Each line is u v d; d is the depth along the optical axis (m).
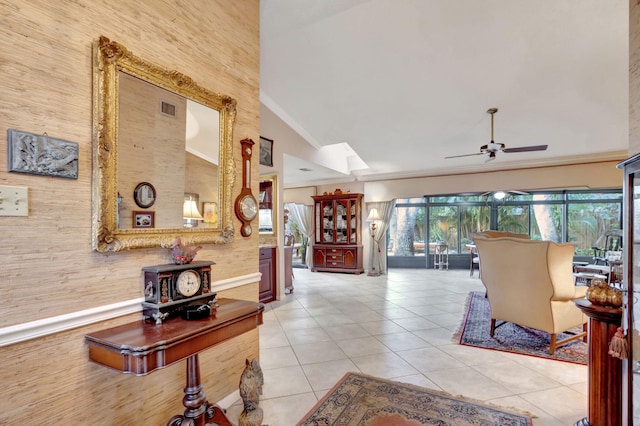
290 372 2.62
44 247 1.25
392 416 2.01
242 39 2.34
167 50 1.76
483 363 2.79
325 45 3.02
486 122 4.71
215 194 2.06
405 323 3.96
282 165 5.37
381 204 8.34
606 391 1.77
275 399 2.22
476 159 6.75
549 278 2.90
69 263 1.33
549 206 8.70
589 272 6.05
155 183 1.69
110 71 1.45
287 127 5.50
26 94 1.20
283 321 4.05
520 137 5.28
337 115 4.68
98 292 1.43
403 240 9.49
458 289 6.15
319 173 7.65
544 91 3.72
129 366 1.23
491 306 3.48
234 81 2.25
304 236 9.62
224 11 2.18
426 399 2.21
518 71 3.33
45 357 1.25
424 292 5.86
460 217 9.23
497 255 3.29
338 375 2.57
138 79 1.61
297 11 2.57
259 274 2.45
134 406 1.59
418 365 2.75
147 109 1.66
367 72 3.49
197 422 1.63
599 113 4.27
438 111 4.38
